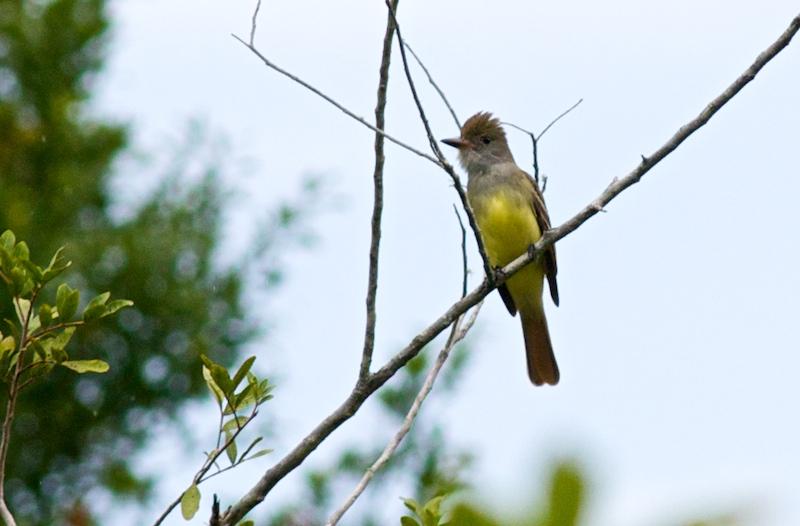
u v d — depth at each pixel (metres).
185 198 13.12
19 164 13.27
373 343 6.53
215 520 5.69
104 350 12.59
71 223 13.04
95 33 13.66
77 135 13.37
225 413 5.81
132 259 12.52
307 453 6.25
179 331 12.63
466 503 2.55
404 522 5.57
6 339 6.05
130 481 12.42
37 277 5.93
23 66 13.49
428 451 11.27
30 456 12.40
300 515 11.11
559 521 2.49
